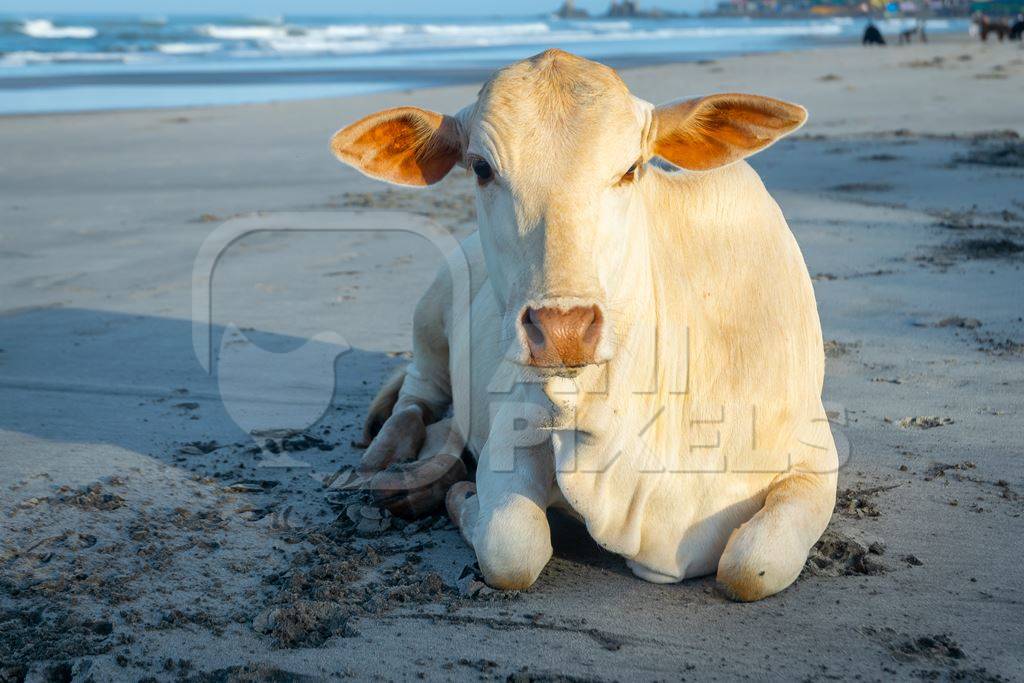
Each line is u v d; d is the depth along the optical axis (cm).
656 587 353
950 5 12306
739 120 351
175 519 404
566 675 296
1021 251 804
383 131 363
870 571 357
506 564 341
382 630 324
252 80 3366
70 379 584
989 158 1263
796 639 316
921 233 875
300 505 423
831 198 1049
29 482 430
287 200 1159
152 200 1176
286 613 327
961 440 466
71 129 1906
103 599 343
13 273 841
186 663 304
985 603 335
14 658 308
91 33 6606
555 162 314
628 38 8031
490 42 7250
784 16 16388
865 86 2506
